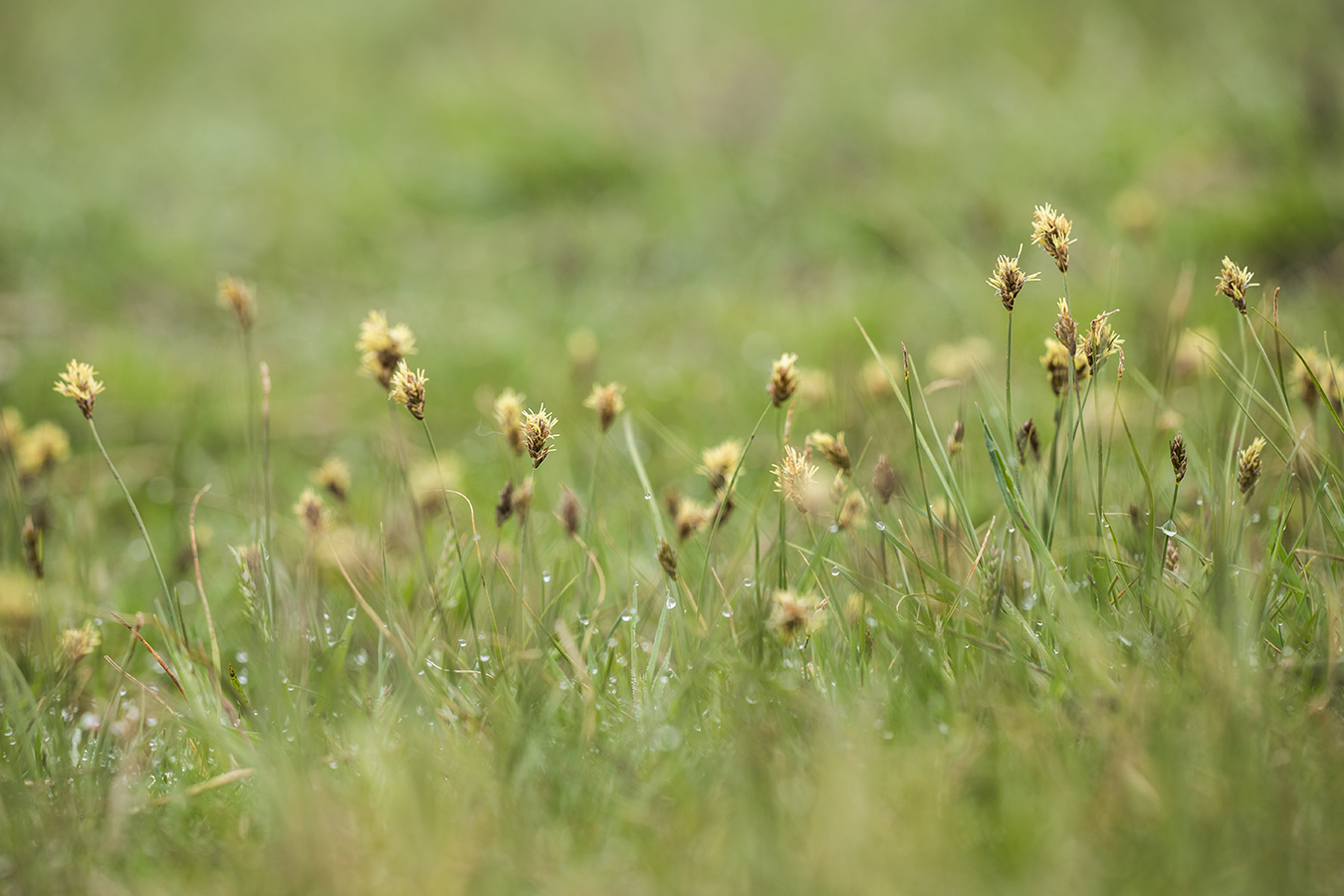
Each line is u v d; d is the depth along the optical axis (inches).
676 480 87.5
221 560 85.0
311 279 131.3
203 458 90.3
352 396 100.7
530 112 163.6
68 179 147.9
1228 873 76.0
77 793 78.1
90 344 108.4
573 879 76.4
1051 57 169.8
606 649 79.5
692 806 77.2
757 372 100.2
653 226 136.4
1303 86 131.9
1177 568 79.7
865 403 85.3
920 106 157.6
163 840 77.4
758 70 172.9
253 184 150.0
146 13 213.6
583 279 127.0
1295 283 104.7
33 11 211.0
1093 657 78.0
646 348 109.1
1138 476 82.4
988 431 79.2
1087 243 117.6
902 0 192.5
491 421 93.2
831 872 76.1
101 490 86.8
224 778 78.2
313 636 81.0
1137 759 76.9
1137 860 76.2
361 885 76.6
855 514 80.4
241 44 205.5
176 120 173.2
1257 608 78.5
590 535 81.0
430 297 123.6
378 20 209.5
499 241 137.1
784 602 78.4
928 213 128.5
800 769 77.3
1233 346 87.9
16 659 81.0
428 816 77.1
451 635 80.5
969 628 79.2
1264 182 120.4
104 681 81.2
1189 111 140.2
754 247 130.6
